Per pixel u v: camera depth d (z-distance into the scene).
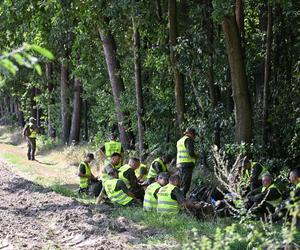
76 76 24.00
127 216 10.79
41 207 11.96
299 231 7.49
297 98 16.14
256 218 9.51
